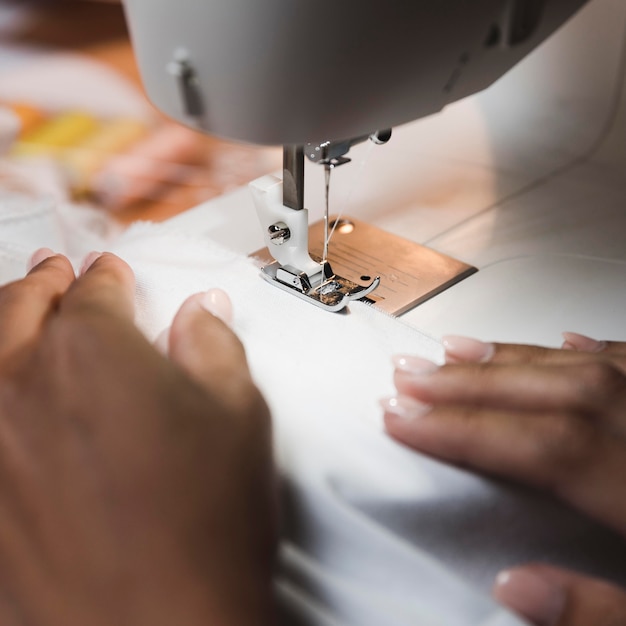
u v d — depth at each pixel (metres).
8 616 0.38
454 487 0.49
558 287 0.79
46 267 0.60
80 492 0.40
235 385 0.47
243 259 0.78
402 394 0.54
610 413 0.49
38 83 2.09
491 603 0.43
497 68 0.67
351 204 0.96
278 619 0.41
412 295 0.76
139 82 2.10
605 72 0.99
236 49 0.55
